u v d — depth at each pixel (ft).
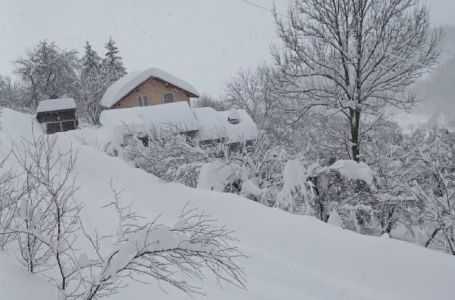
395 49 49.55
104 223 26.17
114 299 15.47
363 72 51.75
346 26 50.70
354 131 54.03
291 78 53.42
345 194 40.55
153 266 13.92
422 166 47.19
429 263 21.48
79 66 186.19
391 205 42.70
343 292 20.10
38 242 16.75
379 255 22.70
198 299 17.78
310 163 49.39
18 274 13.46
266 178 46.11
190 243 13.39
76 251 19.56
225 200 31.53
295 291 20.22
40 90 177.58
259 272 21.86
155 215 30.04
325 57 52.47
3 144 45.93
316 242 24.82
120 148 58.85
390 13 49.26
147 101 131.34
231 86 135.85
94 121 164.25
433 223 38.42
